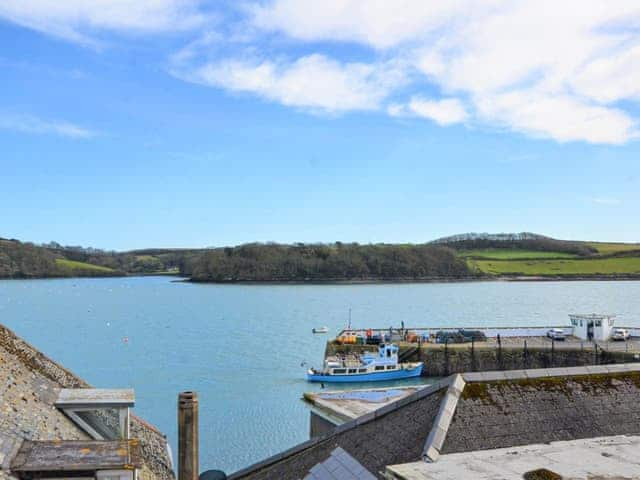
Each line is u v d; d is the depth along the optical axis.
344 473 17.08
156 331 133.75
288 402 68.44
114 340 118.75
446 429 15.30
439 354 90.50
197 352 104.25
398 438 16.83
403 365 85.94
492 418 15.92
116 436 23.14
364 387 79.69
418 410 17.28
